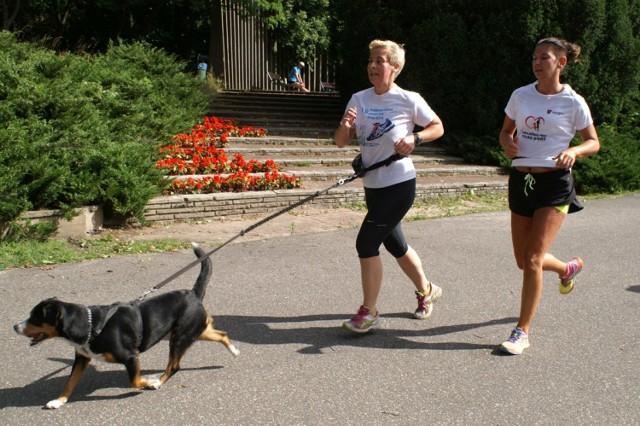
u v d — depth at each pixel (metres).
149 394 3.75
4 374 3.98
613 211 9.88
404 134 4.50
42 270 5.98
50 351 4.33
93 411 3.54
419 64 13.15
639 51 12.66
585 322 5.07
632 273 6.48
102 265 6.22
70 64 10.24
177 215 8.16
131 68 12.20
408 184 4.53
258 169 10.01
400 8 13.70
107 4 18.06
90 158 7.52
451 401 3.73
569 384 3.98
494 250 7.25
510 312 5.27
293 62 23.75
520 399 3.77
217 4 19.16
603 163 11.78
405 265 4.92
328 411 3.59
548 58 4.27
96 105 9.58
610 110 13.08
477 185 10.86
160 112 11.29
